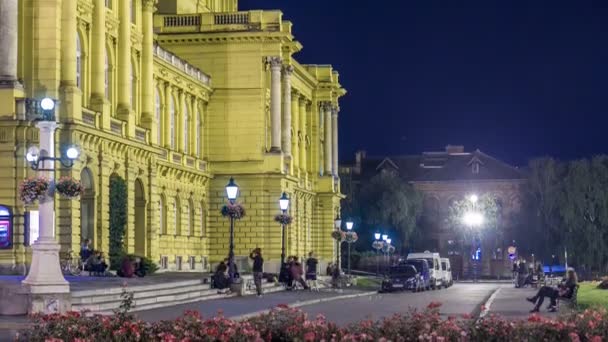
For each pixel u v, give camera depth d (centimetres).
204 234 8969
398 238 13162
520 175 15112
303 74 10675
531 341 2234
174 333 2297
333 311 4719
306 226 10888
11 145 5266
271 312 2400
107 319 2423
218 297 5547
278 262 8925
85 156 5762
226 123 9031
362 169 16188
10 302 3666
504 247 13862
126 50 6625
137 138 6719
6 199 5262
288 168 9256
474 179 15200
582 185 11638
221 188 9012
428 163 15988
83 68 6056
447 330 2236
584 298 4516
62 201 5516
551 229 12019
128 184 6462
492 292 7475
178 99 8438
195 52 9056
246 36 8950
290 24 9238
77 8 5888
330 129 11744
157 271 6819
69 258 5478
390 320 2330
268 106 9219
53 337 2305
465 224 14038
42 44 5534
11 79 5322
